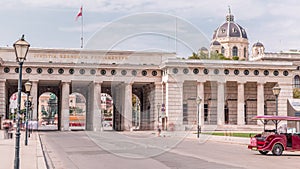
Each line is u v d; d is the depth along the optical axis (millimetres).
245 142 53469
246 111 121000
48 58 110375
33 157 30750
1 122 104750
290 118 37656
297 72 160500
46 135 76062
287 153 38438
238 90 116625
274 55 161000
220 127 102062
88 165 26234
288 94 118000
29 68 109062
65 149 40438
